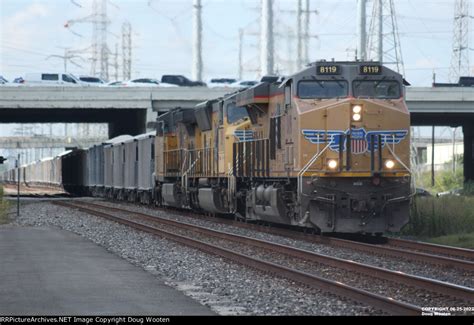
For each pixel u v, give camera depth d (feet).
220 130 241.14
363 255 148.25
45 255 149.28
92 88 403.95
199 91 412.16
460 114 426.92
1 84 497.46
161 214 286.05
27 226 232.32
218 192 241.96
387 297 95.14
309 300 99.40
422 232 193.67
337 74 176.65
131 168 371.76
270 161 196.75
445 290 101.30
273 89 196.13
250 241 167.02
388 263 136.67
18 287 108.06
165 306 94.63
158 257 147.13
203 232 196.34
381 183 173.68
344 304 96.07
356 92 176.04
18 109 417.49
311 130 173.68
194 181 273.95
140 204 368.07
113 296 101.24
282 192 185.57
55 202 370.32
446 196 254.68
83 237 191.31
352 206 173.37
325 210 173.88
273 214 188.96
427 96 405.80
